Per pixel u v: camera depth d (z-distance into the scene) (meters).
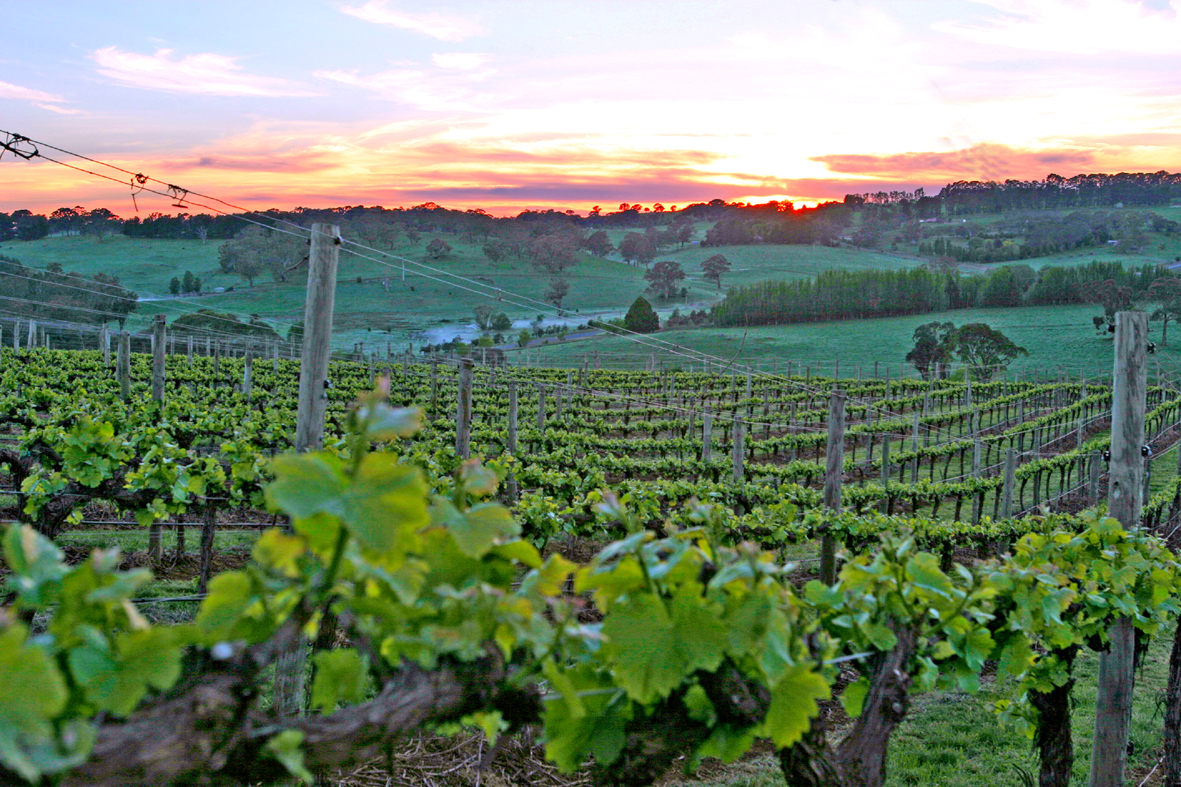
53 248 132.12
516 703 1.50
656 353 61.50
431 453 11.01
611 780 1.69
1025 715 4.46
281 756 1.20
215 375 24.06
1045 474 22.39
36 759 0.92
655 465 15.17
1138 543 4.47
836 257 119.25
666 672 1.52
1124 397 4.79
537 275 127.56
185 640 1.11
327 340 4.64
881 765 2.16
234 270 114.19
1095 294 67.69
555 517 8.07
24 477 6.97
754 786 5.08
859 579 2.34
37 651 0.91
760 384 34.50
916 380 38.41
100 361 25.73
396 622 1.31
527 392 26.56
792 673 1.67
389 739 1.33
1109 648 4.24
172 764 1.09
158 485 6.68
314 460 1.18
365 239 148.88
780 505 9.10
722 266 111.88
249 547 9.32
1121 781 4.85
